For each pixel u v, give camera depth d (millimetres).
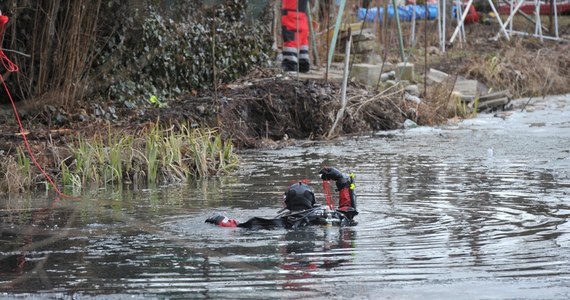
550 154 51844
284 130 60656
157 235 30469
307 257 27188
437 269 25859
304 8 68438
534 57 96438
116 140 47250
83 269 26078
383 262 26609
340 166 47969
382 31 93000
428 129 66188
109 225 32406
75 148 46750
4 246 29141
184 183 43438
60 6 54844
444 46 98688
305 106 62031
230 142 49875
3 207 36781
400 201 36781
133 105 57344
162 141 46844
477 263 26484
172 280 24844
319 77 67875
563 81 95250
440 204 36000
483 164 48125
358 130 64375
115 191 41094
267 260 26812
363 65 72062
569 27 123562
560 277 25047
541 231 30719
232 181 43688
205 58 63156
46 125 52875
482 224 31938
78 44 54406
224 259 26969
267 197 38625
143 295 23547
